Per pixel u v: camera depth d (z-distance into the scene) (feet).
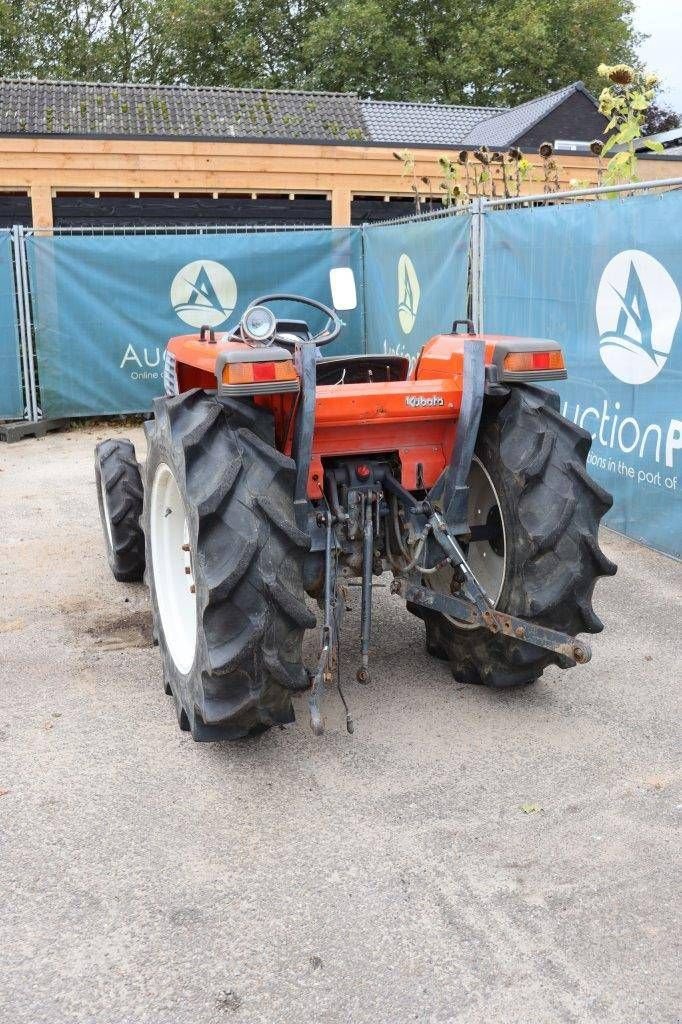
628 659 13.35
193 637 11.35
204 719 10.00
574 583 10.62
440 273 26.40
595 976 7.40
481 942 7.78
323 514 11.14
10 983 7.40
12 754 10.96
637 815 9.52
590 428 19.51
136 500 16.14
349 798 9.92
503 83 101.04
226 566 9.54
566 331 19.88
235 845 9.14
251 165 42.73
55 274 31.55
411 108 62.64
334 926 8.00
